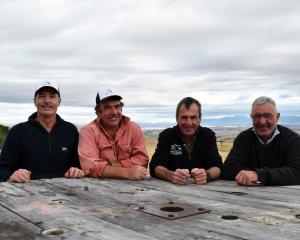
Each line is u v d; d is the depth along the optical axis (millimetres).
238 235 1684
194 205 2365
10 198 2629
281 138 4070
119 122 4531
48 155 4652
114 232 1733
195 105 4246
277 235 1681
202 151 4375
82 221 1945
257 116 4074
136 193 2869
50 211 2195
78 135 4906
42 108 4625
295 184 3615
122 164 4449
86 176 4090
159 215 2062
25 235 1693
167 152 4352
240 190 3064
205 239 1626
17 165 4645
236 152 4113
